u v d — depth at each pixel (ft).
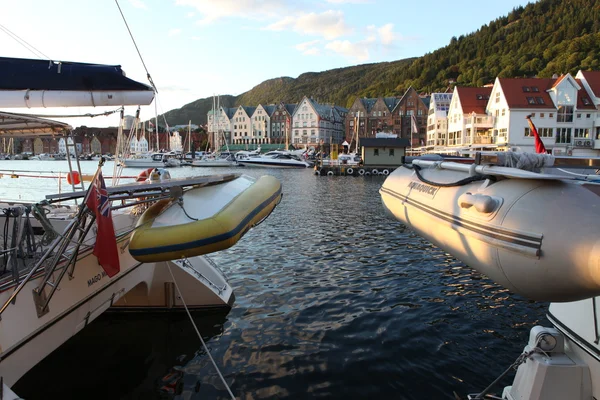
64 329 17.12
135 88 17.07
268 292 30.45
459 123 192.65
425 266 37.17
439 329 24.40
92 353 21.84
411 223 15.79
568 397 12.55
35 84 16.33
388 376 19.57
